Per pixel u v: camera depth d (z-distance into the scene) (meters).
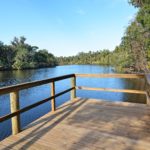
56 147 2.46
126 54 31.94
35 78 33.94
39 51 79.06
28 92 20.09
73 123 3.29
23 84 3.03
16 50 66.38
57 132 2.93
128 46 25.33
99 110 4.03
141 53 23.11
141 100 15.55
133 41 23.05
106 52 102.12
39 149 2.42
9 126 10.06
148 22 16.53
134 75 4.43
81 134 2.84
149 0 16.22
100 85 23.42
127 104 4.49
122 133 2.85
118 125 3.16
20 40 73.44
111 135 2.79
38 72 49.31
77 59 129.88
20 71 53.94
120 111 3.93
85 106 4.36
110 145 2.49
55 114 3.81
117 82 26.00
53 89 4.03
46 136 2.80
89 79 30.69
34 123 3.33
